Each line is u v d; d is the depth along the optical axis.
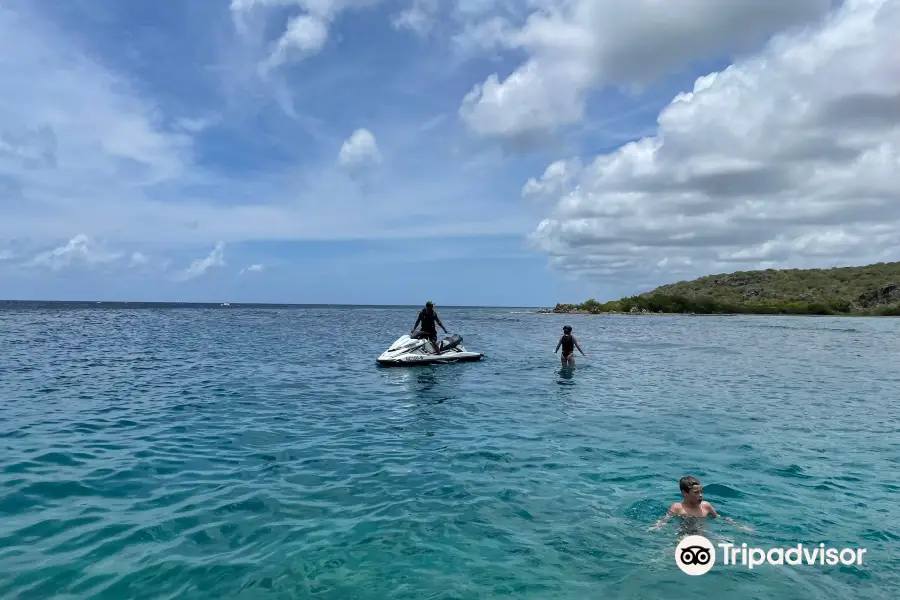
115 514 6.10
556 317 84.81
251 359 21.73
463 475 7.66
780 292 127.12
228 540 5.51
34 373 17.03
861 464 8.29
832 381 17.48
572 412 12.04
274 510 6.32
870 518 6.27
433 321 21.88
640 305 102.81
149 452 8.55
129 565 4.93
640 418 11.45
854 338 39.91
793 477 7.67
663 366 21.36
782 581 4.82
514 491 7.04
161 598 4.39
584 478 7.57
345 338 33.56
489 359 22.80
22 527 5.68
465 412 11.98
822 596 4.58
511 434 10.02
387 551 5.32
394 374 17.94
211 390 14.36
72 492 6.73
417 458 8.46
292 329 42.84
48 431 9.71
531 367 20.22
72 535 5.53
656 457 8.59
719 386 16.11
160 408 11.95
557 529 5.89
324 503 6.57
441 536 5.68
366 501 6.65
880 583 4.80
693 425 10.81
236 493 6.85
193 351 24.55
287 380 16.30
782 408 12.69
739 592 4.63
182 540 5.48
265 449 8.86
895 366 22.06
